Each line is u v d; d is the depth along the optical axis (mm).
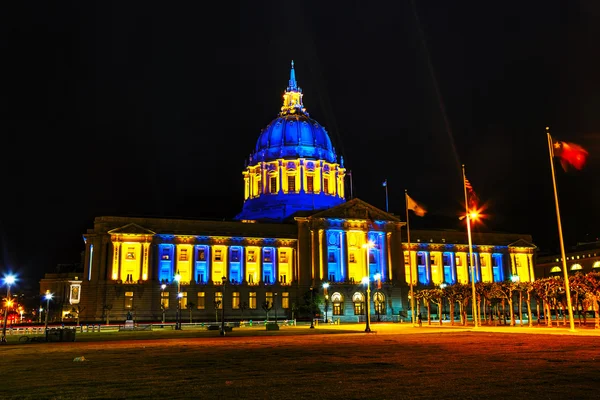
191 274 130375
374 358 32062
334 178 160875
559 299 81875
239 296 132000
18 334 78312
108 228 127375
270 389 20766
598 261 147875
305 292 133750
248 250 137125
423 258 151375
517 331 61281
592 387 20156
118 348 44500
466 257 155500
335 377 23781
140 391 20797
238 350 40219
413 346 41094
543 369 25375
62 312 148250
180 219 133500
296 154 157375
